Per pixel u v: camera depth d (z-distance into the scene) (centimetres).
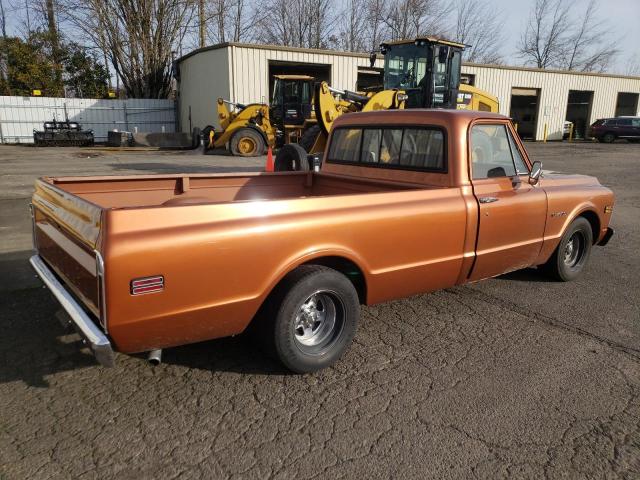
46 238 379
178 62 2867
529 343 421
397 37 4522
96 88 3150
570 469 275
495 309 492
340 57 2586
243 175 519
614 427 313
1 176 1247
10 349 381
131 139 2295
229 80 2356
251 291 315
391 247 378
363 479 262
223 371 362
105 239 266
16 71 2911
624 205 1118
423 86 1383
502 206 449
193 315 297
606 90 3709
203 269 294
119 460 269
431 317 469
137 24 3033
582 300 524
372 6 4431
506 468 274
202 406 320
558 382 362
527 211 478
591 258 693
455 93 1457
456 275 434
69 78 3128
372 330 438
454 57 1449
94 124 2733
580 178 569
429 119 443
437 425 309
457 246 421
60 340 396
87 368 359
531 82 3366
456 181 425
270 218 320
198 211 295
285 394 336
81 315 288
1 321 426
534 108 3503
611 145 3039
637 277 610
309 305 355
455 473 269
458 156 425
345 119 534
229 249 302
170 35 3138
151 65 3119
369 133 504
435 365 380
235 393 335
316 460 275
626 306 511
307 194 564
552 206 509
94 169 1435
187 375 355
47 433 289
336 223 345
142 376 352
